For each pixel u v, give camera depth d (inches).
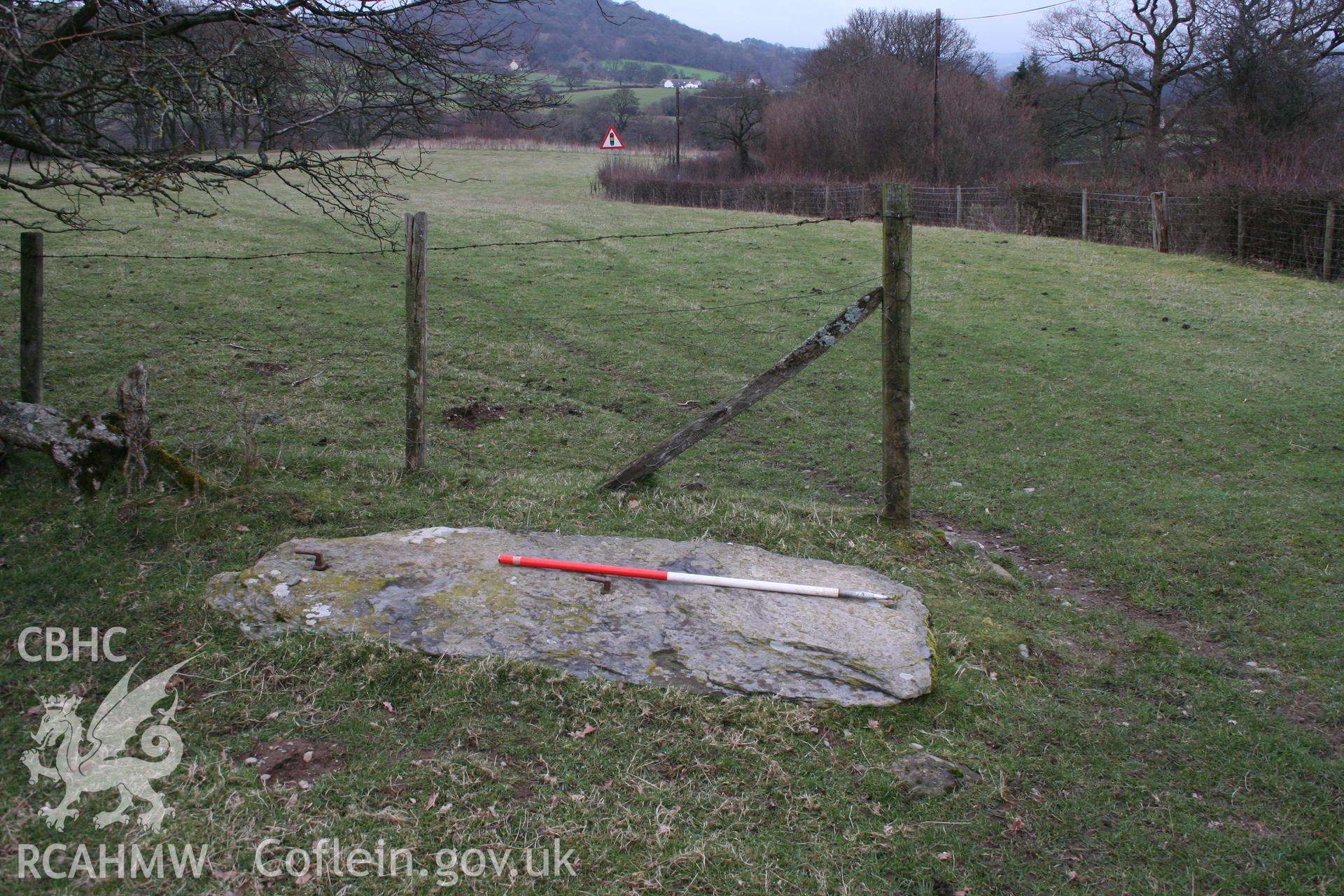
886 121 1770.4
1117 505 357.4
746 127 2155.5
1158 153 1492.4
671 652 205.3
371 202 342.3
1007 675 218.5
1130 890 156.3
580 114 2529.5
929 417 465.4
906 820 167.5
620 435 424.5
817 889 151.4
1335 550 311.4
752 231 1072.8
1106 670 231.3
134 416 263.0
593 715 187.6
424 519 270.4
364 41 306.8
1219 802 181.2
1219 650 252.1
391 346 537.3
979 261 872.9
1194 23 1454.2
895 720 192.5
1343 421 453.1
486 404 453.4
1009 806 173.8
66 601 219.0
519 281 740.0
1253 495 363.3
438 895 145.9
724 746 181.3
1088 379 522.6
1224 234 942.4
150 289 620.7
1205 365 548.7
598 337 591.2
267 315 582.9
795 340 598.9
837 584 239.1
